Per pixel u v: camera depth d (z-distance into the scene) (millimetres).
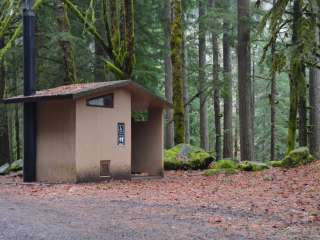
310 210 10180
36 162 17797
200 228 8547
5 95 29750
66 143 16828
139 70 29812
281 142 42219
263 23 18688
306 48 17375
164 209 10641
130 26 22625
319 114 27375
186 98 33562
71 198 12539
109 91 17438
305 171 16797
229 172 18484
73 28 29234
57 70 28516
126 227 8617
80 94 16109
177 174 19703
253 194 12852
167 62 33281
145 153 19750
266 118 43531
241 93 24562
